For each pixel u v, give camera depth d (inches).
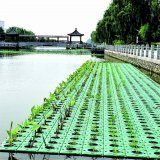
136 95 514.3
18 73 965.8
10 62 1467.8
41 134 301.0
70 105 398.9
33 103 496.1
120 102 457.1
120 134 303.7
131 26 1736.0
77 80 672.4
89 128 322.0
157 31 1669.5
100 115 377.4
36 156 252.4
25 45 3641.7
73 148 265.1
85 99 476.4
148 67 991.0
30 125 331.6
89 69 959.0
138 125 335.6
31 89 639.1
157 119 361.7
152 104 445.7
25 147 265.7
